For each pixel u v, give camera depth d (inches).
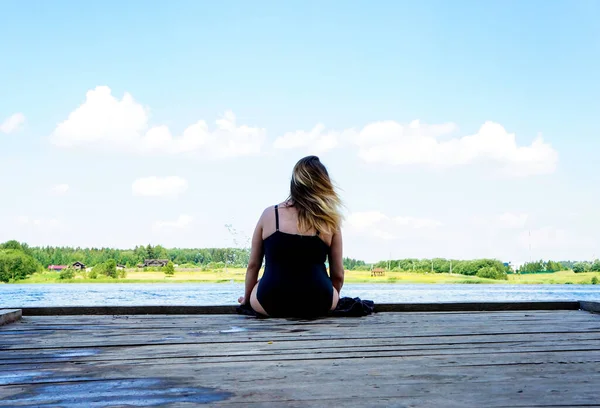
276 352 99.9
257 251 162.4
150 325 142.7
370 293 2330.2
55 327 139.9
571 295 2284.7
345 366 86.9
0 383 76.2
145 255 4805.6
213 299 1496.1
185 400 66.4
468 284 5236.2
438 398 66.8
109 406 64.2
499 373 81.2
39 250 4635.8
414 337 118.1
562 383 74.5
